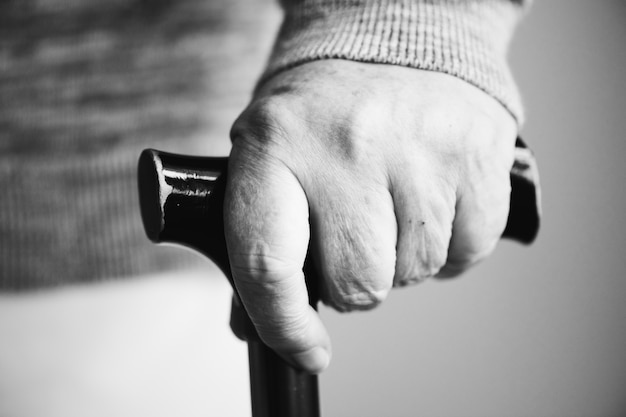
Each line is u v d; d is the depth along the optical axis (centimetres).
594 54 77
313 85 29
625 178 77
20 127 57
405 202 29
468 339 79
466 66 30
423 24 31
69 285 59
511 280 79
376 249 28
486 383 80
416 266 30
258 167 28
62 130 57
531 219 32
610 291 79
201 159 29
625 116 77
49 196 58
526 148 31
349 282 29
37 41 56
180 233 28
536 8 77
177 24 55
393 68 30
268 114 29
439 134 29
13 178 58
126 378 60
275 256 27
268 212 27
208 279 60
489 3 33
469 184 29
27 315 60
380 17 31
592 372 79
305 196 28
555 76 78
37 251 59
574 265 79
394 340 79
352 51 30
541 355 79
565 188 79
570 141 79
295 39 32
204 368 60
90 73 56
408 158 28
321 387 79
